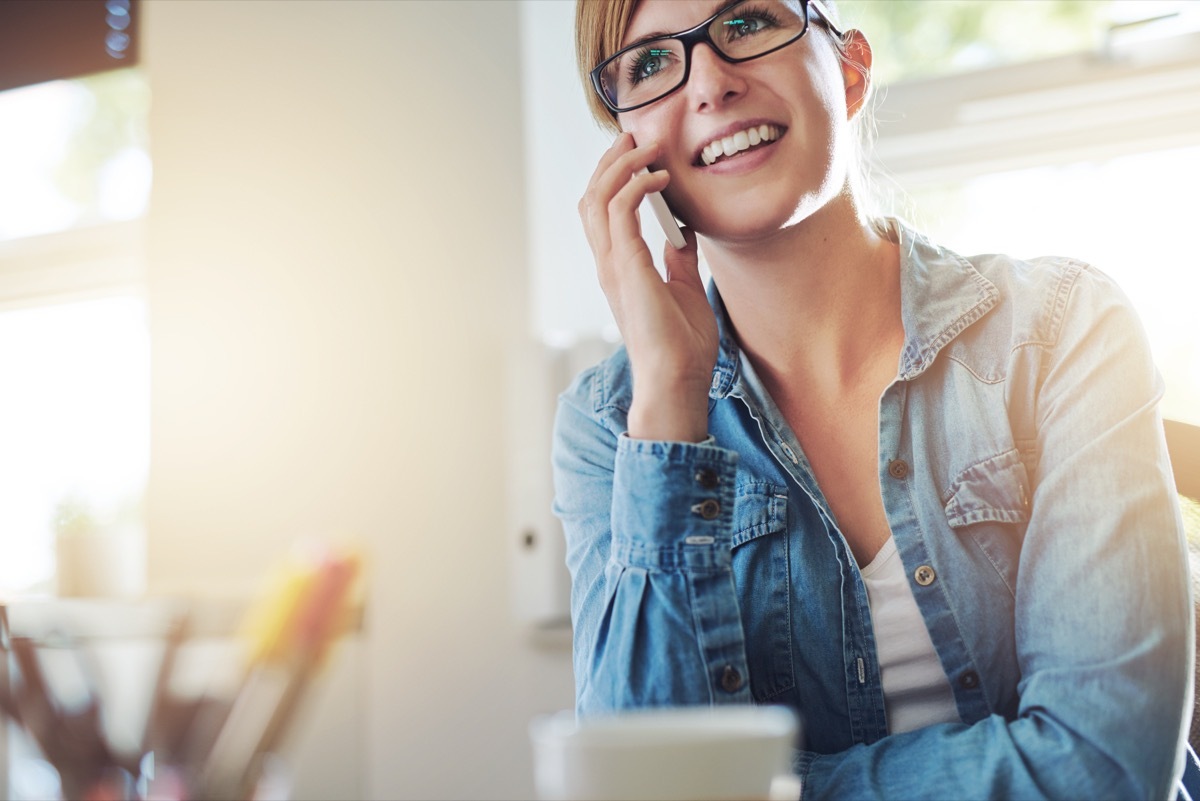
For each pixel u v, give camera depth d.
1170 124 1.58
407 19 1.79
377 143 1.78
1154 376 0.84
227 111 1.84
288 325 1.78
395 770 1.63
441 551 1.68
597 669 0.80
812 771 0.73
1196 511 0.94
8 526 1.98
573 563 0.98
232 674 0.49
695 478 0.78
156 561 1.76
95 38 1.94
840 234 0.92
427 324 1.73
